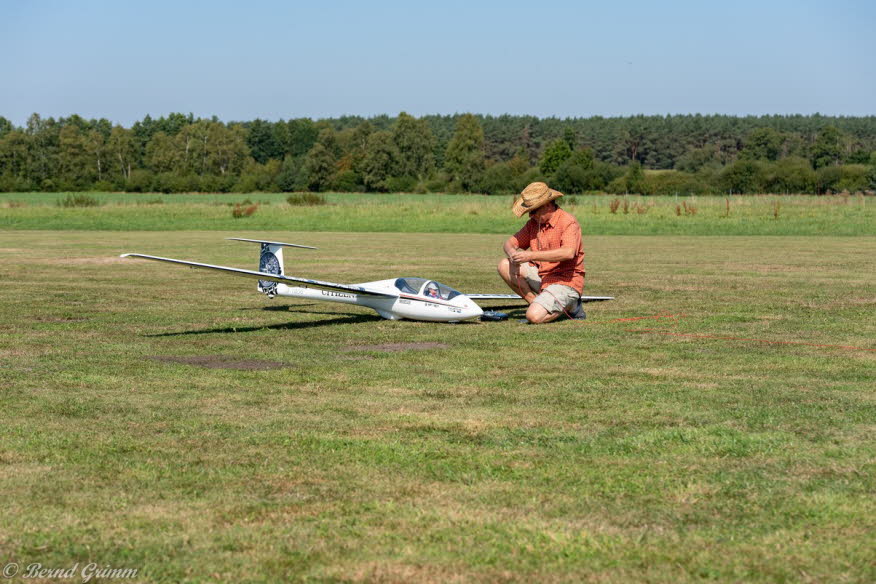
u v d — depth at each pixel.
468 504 4.85
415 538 4.37
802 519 4.62
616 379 8.40
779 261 24.02
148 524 4.55
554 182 117.38
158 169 168.00
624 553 4.19
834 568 4.02
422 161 152.75
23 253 27.36
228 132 169.38
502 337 11.11
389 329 11.85
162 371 8.80
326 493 5.04
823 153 153.12
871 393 7.71
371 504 4.86
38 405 7.27
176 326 12.09
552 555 4.17
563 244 12.19
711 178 109.56
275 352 10.00
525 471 5.45
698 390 7.87
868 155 144.00
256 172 163.25
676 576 3.95
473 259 25.50
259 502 4.89
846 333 11.35
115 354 9.81
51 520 4.61
